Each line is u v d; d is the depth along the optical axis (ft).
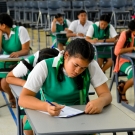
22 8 37.27
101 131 4.75
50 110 5.34
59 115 5.34
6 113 11.79
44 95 6.13
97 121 5.13
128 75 12.48
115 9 30.27
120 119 5.23
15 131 10.18
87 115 5.43
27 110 5.63
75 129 4.76
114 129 4.80
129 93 14.48
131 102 13.17
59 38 21.63
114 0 30.19
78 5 34.19
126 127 4.88
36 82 5.86
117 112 5.60
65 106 5.82
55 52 7.63
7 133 10.03
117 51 12.62
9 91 12.00
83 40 5.39
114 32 17.76
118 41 12.73
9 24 12.05
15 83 7.63
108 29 17.75
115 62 13.32
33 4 35.09
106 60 17.43
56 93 6.02
